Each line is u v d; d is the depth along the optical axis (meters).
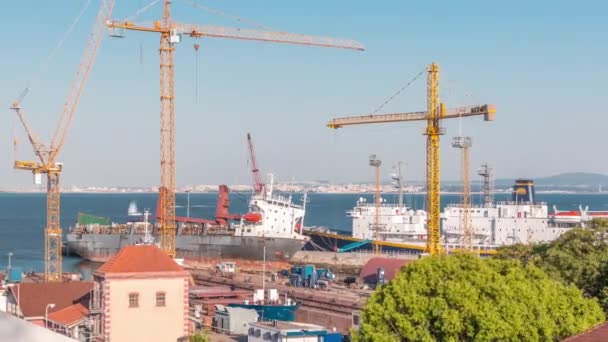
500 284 92.12
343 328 139.75
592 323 97.44
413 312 90.06
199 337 102.62
